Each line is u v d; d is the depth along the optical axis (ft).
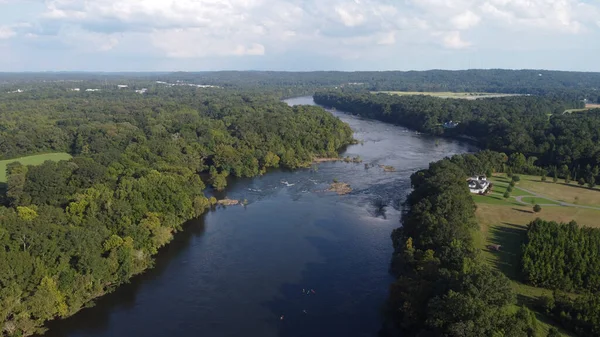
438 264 308.60
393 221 479.41
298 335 288.30
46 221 342.44
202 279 360.07
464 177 529.45
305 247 416.67
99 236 353.92
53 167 472.85
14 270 284.82
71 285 309.42
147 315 310.04
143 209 422.00
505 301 239.09
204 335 288.30
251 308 319.27
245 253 405.59
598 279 301.02
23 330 277.64
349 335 288.10
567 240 337.72
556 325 258.78
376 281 354.54
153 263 383.65
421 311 265.54
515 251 357.61
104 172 489.67
